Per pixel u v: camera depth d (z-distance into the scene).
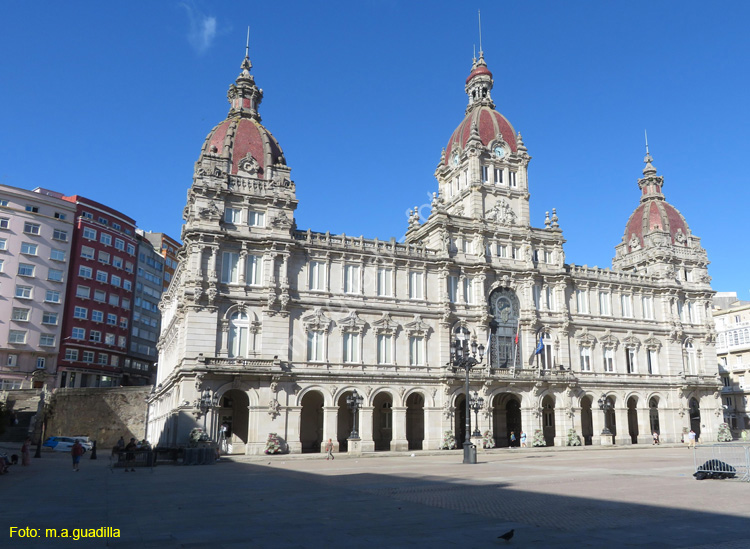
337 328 70.69
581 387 82.56
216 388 63.09
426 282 76.50
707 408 92.06
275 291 67.44
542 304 83.69
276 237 68.19
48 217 113.19
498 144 86.12
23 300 107.75
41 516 22.39
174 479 37.94
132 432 94.00
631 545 16.77
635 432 91.00
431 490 30.06
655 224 98.19
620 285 89.81
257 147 72.44
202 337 63.91
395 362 72.75
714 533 18.36
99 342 117.56
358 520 21.05
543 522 20.48
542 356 82.00
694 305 95.94
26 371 106.56
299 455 61.34
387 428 76.75
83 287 116.56
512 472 40.41
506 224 83.25
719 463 34.22
